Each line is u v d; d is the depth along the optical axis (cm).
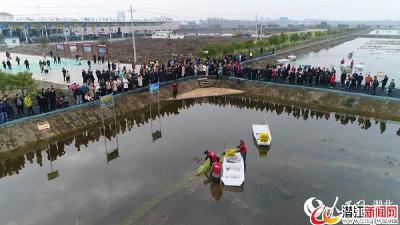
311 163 1986
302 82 3453
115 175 1866
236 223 1412
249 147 2239
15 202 1612
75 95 2678
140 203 1573
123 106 2986
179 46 7425
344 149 2181
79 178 1847
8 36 9481
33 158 2164
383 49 8894
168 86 3556
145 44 8038
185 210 1512
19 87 2672
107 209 1527
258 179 1800
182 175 1850
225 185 1712
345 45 10362
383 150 2158
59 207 1553
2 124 2172
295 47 7975
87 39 9856
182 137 2445
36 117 2369
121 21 13225
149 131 2616
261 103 3459
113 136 2539
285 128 2627
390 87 2903
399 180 1762
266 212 1495
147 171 1903
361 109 2938
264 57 5566
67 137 2459
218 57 5009
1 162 2052
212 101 3509
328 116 2978
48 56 5928
